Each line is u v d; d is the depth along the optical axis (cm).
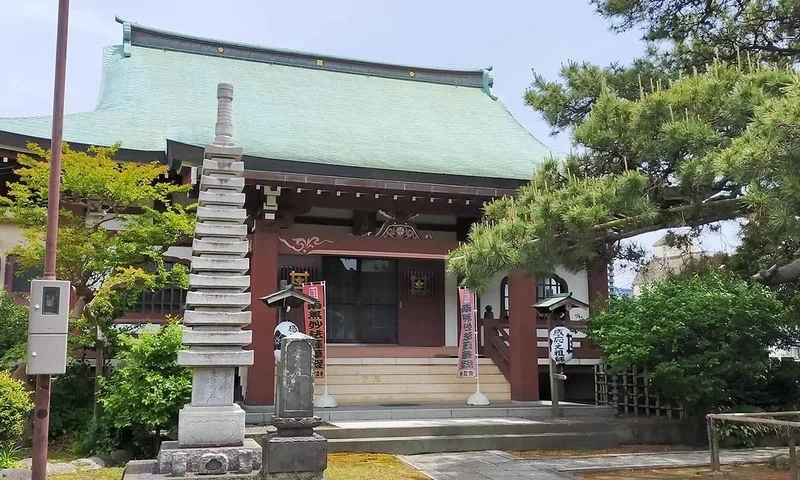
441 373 1486
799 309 1358
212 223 902
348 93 2208
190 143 1370
